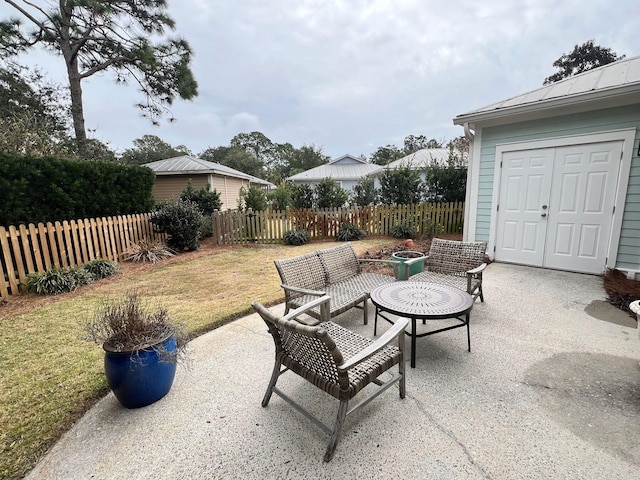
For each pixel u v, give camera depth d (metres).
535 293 4.16
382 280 3.72
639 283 4.38
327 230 9.42
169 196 14.06
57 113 15.23
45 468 1.59
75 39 10.48
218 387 2.27
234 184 16.95
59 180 5.50
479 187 5.95
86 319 3.48
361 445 1.71
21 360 2.63
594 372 2.36
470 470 1.54
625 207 4.56
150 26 10.48
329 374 1.70
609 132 4.53
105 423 1.91
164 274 5.56
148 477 1.54
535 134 5.19
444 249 4.04
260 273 5.62
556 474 1.51
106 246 6.11
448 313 2.46
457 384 2.25
